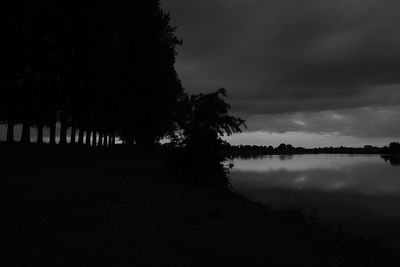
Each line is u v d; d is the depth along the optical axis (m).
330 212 21.95
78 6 30.20
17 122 34.22
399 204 25.28
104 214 11.24
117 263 7.61
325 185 35.91
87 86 31.94
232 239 10.81
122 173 22.95
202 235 10.70
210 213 13.72
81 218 10.54
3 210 10.60
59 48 30.27
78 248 8.16
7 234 8.48
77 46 29.97
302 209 21.39
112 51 30.84
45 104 32.44
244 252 9.60
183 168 21.20
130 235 9.55
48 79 31.64
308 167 67.75
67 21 29.72
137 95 42.16
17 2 22.36
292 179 41.50
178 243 9.48
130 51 40.53
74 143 41.69
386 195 29.73
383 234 16.95
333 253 11.42
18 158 25.38
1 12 22.34
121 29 37.59
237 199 18.94
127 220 10.95
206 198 17.23
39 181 16.34
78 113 34.69
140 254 8.30
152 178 21.84
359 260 11.05
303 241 12.41
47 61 30.36
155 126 46.78
